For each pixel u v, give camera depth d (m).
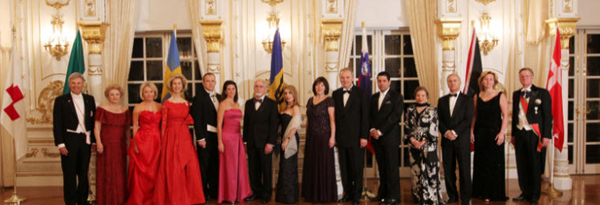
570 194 5.26
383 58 6.27
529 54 6.08
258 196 5.15
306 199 4.96
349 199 4.97
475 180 5.11
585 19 6.23
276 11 6.07
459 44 6.00
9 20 6.02
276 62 5.57
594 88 6.42
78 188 4.89
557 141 5.31
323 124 4.88
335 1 5.73
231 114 4.95
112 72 5.90
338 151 4.94
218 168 5.12
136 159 4.86
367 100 4.85
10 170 6.06
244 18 6.07
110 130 4.88
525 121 4.88
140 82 6.30
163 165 4.84
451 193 4.91
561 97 5.29
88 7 5.70
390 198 4.77
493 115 4.88
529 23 6.05
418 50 5.96
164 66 6.27
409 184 5.88
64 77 6.06
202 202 4.89
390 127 4.74
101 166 4.87
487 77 4.92
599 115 6.42
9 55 6.02
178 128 4.90
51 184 6.07
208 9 5.75
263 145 4.95
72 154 4.76
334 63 5.79
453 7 5.74
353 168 4.82
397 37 6.27
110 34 5.89
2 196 5.49
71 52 5.49
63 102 4.76
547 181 5.98
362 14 6.13
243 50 6.07
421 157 4.71
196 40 5.96
